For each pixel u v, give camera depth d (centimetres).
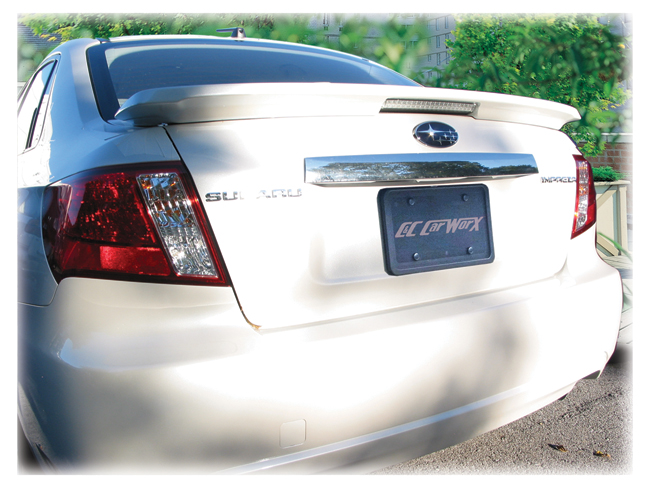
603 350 168
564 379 159
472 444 204
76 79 177
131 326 112
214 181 118
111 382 106
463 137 148
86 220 116
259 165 121
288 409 115
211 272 117
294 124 127
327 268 129
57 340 114
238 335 117
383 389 126
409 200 140
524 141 162
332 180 127
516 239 160
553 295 157
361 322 129
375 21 399
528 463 189
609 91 401
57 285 118
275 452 116
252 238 120
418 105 142
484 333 141
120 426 107
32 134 197
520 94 404
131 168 117
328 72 211
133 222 115
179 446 109
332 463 122
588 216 179
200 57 199
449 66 412
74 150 138
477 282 153
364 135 133
